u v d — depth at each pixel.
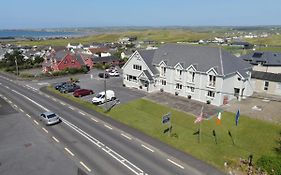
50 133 33.91
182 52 55.81
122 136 33.12
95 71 88.19
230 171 24.98
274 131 35.56
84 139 32.06
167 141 31.67
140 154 28.25
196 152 28.86
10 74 83.31
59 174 24.00
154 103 48.72
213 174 24.44
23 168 24.97
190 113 43.19
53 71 81.50
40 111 43.50
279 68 67.50
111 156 27.70
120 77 76.31
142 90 58.53
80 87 62.06
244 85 51.50
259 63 69.19
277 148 31.08
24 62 98.38
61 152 28.44
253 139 33.75
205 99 49.03
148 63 57.38
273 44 164.88
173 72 54.09
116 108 45.56
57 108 45.38
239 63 52.84
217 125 38.19
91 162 26.34
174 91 54.81
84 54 103.19
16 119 39.31
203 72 48.19
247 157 28.27
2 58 106.88
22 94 55.66
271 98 51.97
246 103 48.59
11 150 28.75
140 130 35.25
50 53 97.12
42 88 61.81
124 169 25.12
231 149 30.12
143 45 174.62
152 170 25.02
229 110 44.47
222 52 50.66
